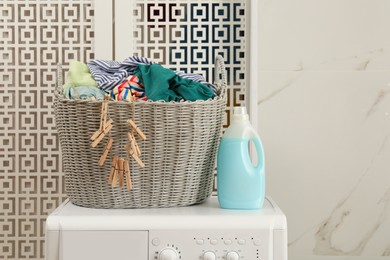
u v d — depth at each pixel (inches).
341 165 93.4
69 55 94.3
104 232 69.5
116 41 92.5
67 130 75.6
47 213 93.9
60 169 94.0
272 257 69.7
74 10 93.1
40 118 93.8
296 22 92.9
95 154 74.4
